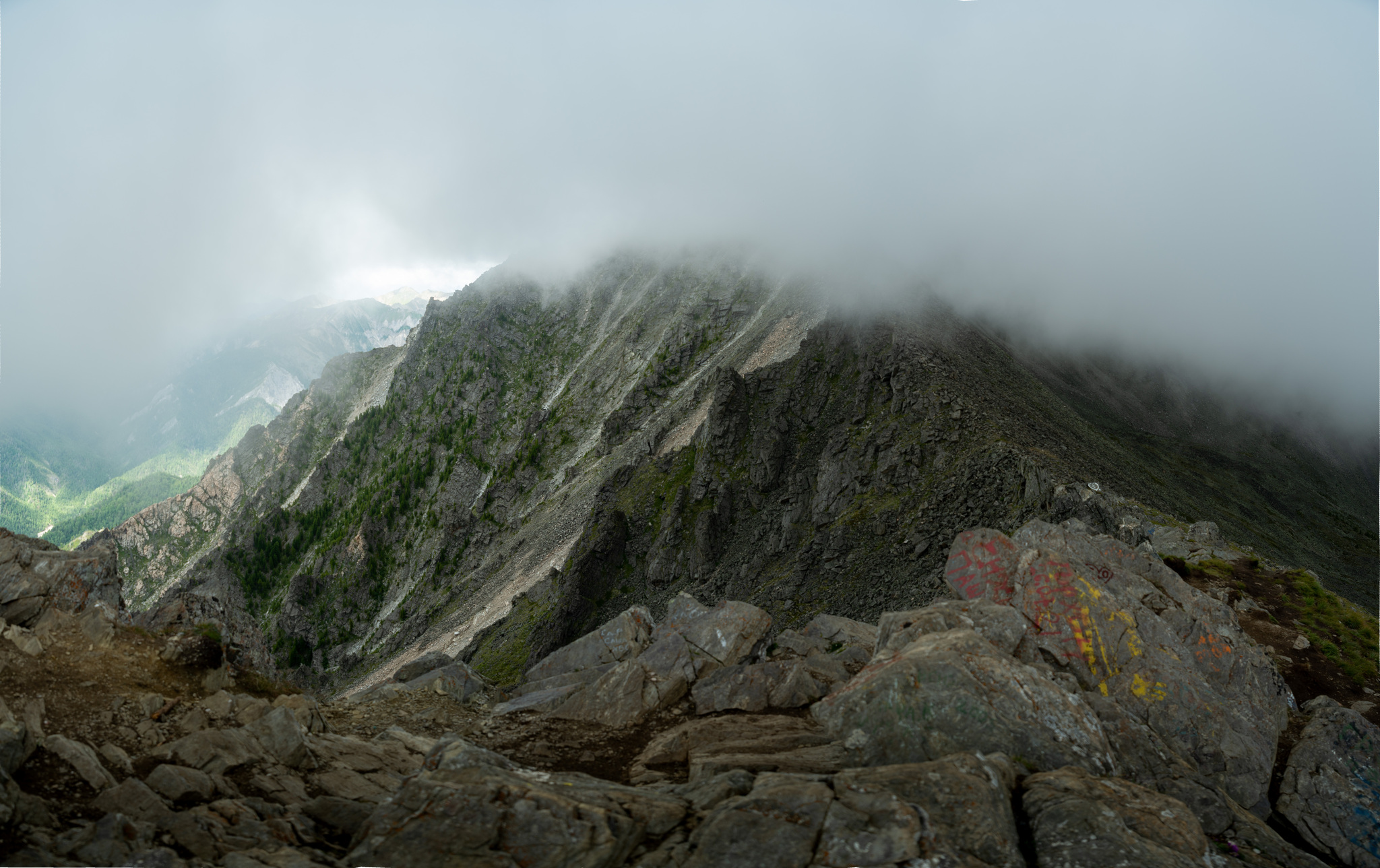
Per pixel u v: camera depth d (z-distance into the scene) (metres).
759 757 14.21
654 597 122.50
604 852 10.37
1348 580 117.44
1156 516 68.75
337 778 14.12
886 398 122.19
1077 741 14.28
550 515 179.25
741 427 136.38
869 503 100.56
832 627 25.22
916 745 14.09
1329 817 16.03
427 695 21.41
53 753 12.47
